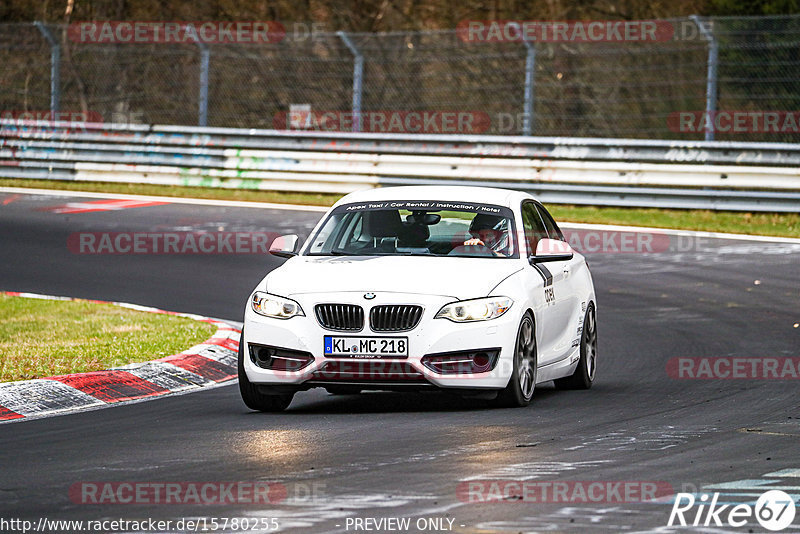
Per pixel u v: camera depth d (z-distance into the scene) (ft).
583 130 424.87
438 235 117.19
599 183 288.10
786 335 153.79
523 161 290.35
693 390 118.93
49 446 90.48
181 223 260.01
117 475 78.95
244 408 110.11
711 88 282.56
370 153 308.60
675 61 417.08
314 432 95.40
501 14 449.48
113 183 329.52
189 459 84.28
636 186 280.92
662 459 82.84
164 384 122.42
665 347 147.74
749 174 268.82
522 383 108.78
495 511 67.67
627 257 221.25
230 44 462.19
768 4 334.85
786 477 76.74
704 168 273.13
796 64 333.62
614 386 124.26
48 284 197.36
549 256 115.85
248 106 455.63
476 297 105.60
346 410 109.50
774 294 185.26
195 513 67.97
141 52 448.24
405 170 299.17
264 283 110.01
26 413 106.93
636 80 419.95
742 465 80.74
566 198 285.02
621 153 285.43
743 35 337.52
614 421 100.01
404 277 107.04
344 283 106.52
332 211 121.39
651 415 103.35
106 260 219.20
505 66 434.71
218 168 317.83
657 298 183.93
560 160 291.58
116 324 154.71
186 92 456.45
